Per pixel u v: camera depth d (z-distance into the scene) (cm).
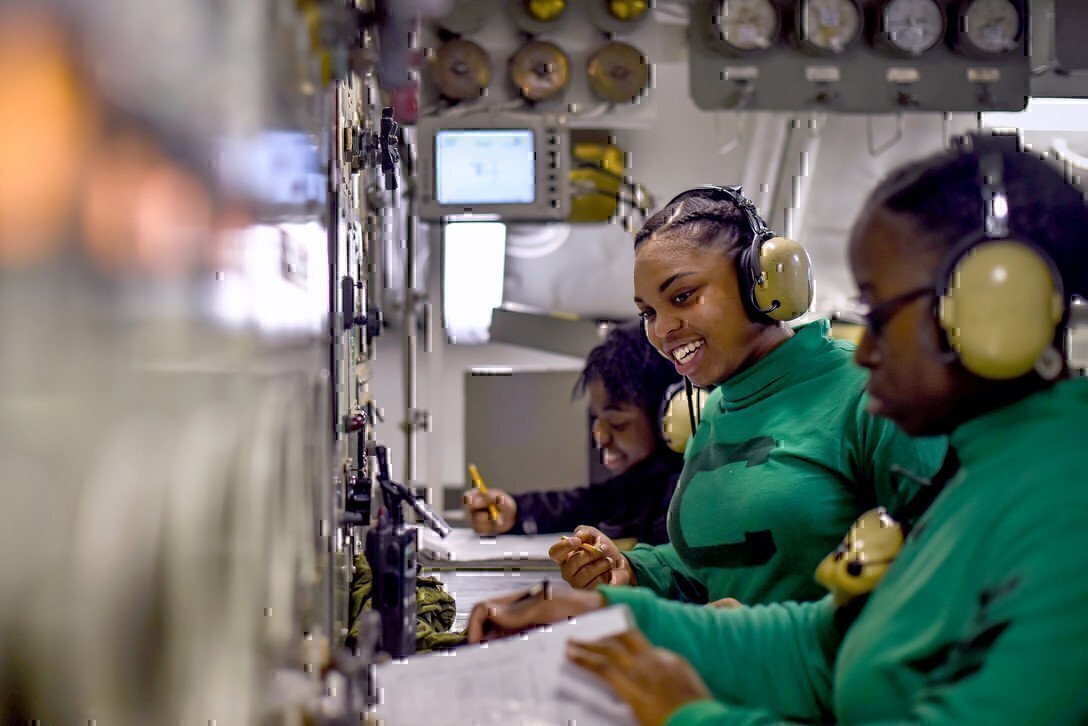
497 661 85
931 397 74
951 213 72
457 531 250
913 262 73
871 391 78
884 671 73
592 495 211
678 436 175
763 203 310
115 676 33
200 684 41
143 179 35
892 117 300
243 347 50
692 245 133
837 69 269
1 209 28
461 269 299
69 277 30
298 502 69
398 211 275
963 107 272
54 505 30
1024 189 72
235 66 49
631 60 285
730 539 127
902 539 87
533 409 260
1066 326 73
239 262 49
